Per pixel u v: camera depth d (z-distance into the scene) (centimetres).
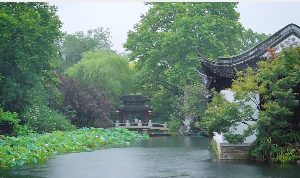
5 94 3991
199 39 5750
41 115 4088
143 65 6397
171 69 5666
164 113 6756
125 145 3697
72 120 5250
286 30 2472
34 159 2441
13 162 2289
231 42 6184
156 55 5828
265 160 2319
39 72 4275
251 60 2459
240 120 2255
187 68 5484
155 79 6325
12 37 3922
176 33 5575
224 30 5716
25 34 3862
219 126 2283
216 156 2705
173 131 5412
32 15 3966
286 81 2194
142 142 4081
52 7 4491
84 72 5691
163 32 5812
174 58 5841
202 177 1862
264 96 2250
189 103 5153
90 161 2495
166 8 6056
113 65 6744
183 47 5581
